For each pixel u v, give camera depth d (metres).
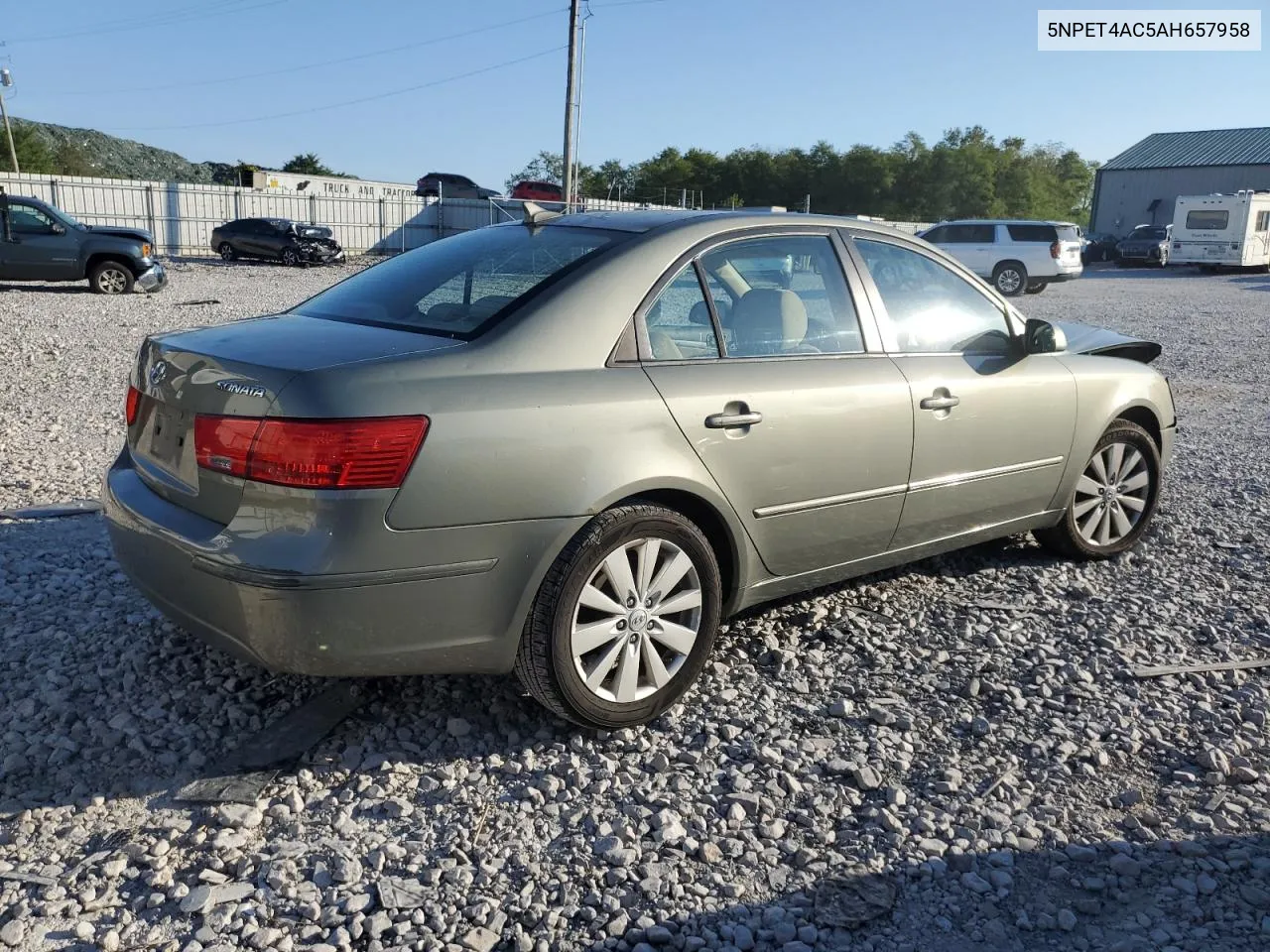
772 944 2.53
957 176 86.94
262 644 2.94
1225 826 3.02
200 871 2.70
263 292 21.09
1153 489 5.38
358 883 2.69
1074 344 5.38
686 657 3.54
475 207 40.50
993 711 3.67
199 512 3.08
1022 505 4.72
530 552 3.11
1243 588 4.91
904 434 4.03
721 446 3.48
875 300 4.12
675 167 90.94
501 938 2.52
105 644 3.90
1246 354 14.25
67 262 18.67
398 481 2.88
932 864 2.83
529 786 3.13
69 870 2.69
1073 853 2.89
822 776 3.24
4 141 75.44
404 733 3.39
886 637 4.25
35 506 5.53
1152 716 3.66
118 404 8.61
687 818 3.02
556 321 3.27
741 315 3.71
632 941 2.52
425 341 3.19
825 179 89.56
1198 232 37.03
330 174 95.25
